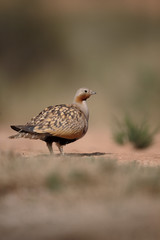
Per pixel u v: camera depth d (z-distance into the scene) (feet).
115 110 110.42
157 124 95.20
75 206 31.99
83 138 81.35
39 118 48.85
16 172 35.45
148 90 112.78
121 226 28.55
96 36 163.53
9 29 147.23
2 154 42.65
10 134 83.25
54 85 130.41
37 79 133.90
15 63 143.74
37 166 37.29
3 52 145.18
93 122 103.96
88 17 177.06
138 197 33.53
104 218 29.76
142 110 106.32
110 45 161.48
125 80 121.90
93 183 34.96
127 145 70.23
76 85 133.80
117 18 181.47
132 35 171.53
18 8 151.74
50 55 149.59
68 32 159.74
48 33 152.87
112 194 33.68
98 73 133.28
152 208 31.40
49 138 48.34
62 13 172.04
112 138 73.20
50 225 28.73
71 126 47.93
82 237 27.17
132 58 138.72
